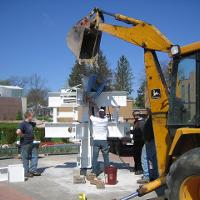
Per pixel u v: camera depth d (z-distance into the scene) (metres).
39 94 72.19
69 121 13.28
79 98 11.62
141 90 53.50
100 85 11.48
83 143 11.72
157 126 7.41
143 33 7.77
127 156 16.25
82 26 9.62
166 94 7.42
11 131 21.33
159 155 7.30
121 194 8.85
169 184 6.12
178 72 6.77
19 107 65.44
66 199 8.50
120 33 8.24
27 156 10.91
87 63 9.83
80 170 11.23
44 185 9.92
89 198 8.52
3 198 8.64
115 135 11.41
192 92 6.51
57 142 20.31
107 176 9.91
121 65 65.19
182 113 6.66
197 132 6.10
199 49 6.45
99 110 10.95
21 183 10.21
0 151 15.71
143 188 7.09
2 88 71.38
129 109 26.75
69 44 9.84
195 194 5.99
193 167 5.71
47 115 68.75
